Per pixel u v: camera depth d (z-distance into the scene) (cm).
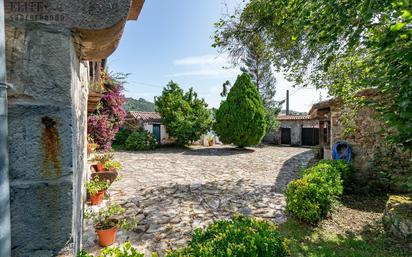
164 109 1533
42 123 90
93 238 327
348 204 508
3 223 79
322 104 680
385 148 573
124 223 337
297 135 1908
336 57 337
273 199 529
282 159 1135
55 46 91
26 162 87
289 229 376
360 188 577
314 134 1822
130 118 1709
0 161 79
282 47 603
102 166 564
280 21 402
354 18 241
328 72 474
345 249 317
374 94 353
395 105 265
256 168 908
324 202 406
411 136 276
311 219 386
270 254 197
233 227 225
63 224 92
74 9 93
